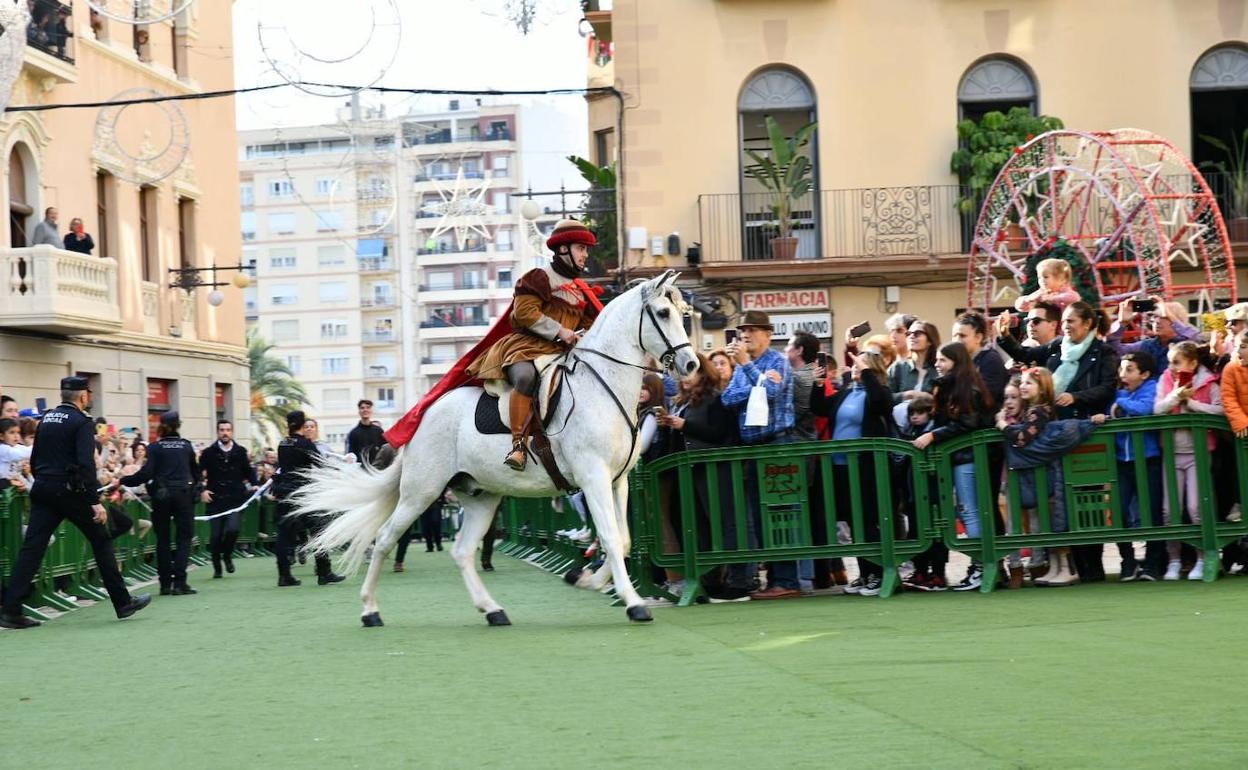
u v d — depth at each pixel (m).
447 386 10.20
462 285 99.06
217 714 6.71
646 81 25.12
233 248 35.53
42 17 25.47
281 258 100.88
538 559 17.97
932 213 24.92
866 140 25.06
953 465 10.70
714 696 6.48
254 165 101.06
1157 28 24.77
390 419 100.44
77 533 14.85
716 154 25.14
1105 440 10.59
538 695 6.74
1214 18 24.69
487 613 9.98
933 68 25.02
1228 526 10.59
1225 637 7.65
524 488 9.77
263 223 100.94
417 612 11.52
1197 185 23.23
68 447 11.83
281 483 15.82
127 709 7.01
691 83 25.14
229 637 10.21
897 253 24.94
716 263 24.67
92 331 26.17
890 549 10.58
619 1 25.14
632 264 25.16
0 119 24.48
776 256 24.77
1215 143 24.66
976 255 22.23
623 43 25.14
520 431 9.58
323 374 100.56
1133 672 6.64
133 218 29.97
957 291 24.91
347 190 97.62
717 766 5.06
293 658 8.66
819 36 25.09
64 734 6.38
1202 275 24.06
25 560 11.78
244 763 5.53
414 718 6.29
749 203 25.27
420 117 102.38
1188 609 8.88
